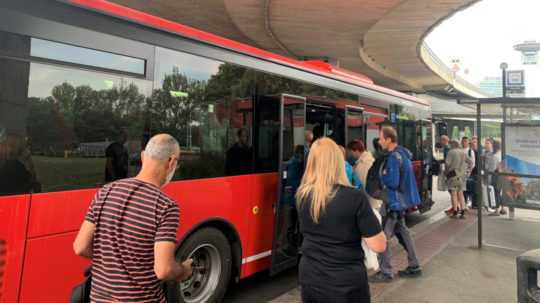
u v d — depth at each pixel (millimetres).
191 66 4023
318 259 2559
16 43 2775
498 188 7426
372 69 25625
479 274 5332
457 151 9602
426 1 13805
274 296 4945
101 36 3273
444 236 7492
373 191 5113
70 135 3041
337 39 18750
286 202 5145
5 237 2670
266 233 4945
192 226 3945
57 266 2930
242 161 4582
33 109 2840
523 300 2691
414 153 9711
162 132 3703
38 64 2885
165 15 16484
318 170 2643
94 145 3186
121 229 2061
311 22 16219
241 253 4574
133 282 2031
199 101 4082
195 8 15656
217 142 4266
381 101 8102
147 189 2158
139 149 3504
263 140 4883
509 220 9148
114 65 3359
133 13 3529
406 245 5242
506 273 5383
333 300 2484
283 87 5258
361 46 20500
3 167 2678
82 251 2143
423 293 4668
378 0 13570
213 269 4270
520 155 7223
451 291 4738
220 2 15023
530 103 6340
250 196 4688
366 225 2482
